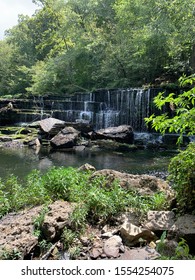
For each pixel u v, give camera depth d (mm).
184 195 3986
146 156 13164
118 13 22281
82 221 4008
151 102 18438
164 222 3867
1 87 38125
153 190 5191
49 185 5043
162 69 23031
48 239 3631
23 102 23062
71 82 29391
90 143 16172
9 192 5617
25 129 17875
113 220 4230
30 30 42438
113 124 20219
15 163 11250
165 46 20531
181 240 3424
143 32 20297
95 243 3629
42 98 24859
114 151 14484
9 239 3521
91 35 28453
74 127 17297
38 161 11742
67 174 5301
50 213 4008
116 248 3447
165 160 12156
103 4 27516
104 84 27094
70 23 29172
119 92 20703
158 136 17016
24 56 40031
